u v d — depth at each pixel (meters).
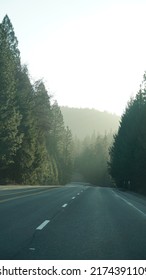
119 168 88.62
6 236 13.59
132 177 73.38
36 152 82.19
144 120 62.12
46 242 12.73
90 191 53.16
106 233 15.02
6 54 60.06
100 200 33.69
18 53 74.75
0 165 66.88
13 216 19.14
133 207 28.09
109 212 23.16
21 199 30.67
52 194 40.72
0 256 10.69
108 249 12.00
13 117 61.00
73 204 27.66
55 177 115.06
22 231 14.74
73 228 15.93
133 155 72.50
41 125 91.44
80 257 10.85
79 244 12.60
